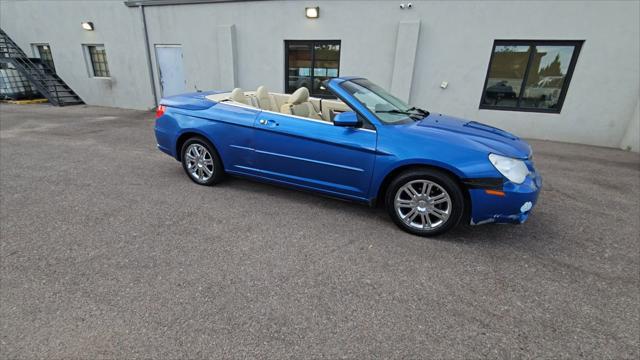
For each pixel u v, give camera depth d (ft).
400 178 9.78
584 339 6.34
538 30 22.85
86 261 8.30
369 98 11.19
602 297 7.57
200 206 11.74
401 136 9.77
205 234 9.81
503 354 5.94
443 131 10.07
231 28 30.53
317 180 11.19
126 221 10.50
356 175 10.36
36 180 14.07
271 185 13.20
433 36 25.09
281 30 29.35
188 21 32.50
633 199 13.64
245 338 6.11
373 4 25.90
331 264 8.49
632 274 8.49
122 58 36.96
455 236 10.12
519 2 22.71
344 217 11.16
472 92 25.43
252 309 6.84
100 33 37.01
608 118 22.97
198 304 6.92
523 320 6.79
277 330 6.32
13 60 38.58
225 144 12.48
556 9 22.15
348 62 27.89
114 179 14.37
